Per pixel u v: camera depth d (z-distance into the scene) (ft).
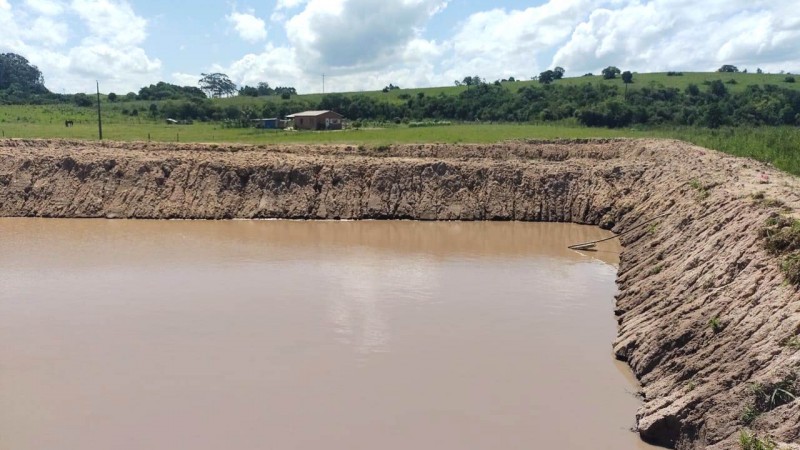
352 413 67.26
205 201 178.50
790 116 276.41
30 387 72.90
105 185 181.27
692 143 195.31
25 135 221.46
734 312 64.13
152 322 92.63
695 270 79.30
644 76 429.79
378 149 201.05
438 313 97.66
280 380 74.64
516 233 159.84
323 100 354.95
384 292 108.17
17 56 513.45
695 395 58.44
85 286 109.60
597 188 174.29
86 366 78.18
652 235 115.24
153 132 252.83
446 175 182.70
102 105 384.88
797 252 63.46
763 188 96.22
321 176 182.80
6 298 102.99
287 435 63.05
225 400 69.92
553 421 65.51
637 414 63.87
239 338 86.84
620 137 214.28
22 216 175.73
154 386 73.10
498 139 214.90
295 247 141.38
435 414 67.10
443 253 137.49
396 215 177.58
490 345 85.10
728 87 372.17
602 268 125.18
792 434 48.34
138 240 147.23
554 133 234.38
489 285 112.88
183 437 62.69
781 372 52.34
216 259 129.08
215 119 338.54
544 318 95.81
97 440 62.23
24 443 61.72
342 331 89.71
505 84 422.41
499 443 61.62
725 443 52.42
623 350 78.74
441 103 346.13
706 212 95.66
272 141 224.53
